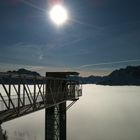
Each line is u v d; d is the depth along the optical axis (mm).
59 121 23453
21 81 12180
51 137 22500
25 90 12852
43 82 16516
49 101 19766
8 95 11031
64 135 23438
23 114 12266
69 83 25922
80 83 32562
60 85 22719
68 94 25078
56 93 20578
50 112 22812
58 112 23641
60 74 23172
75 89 28766
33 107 13930
